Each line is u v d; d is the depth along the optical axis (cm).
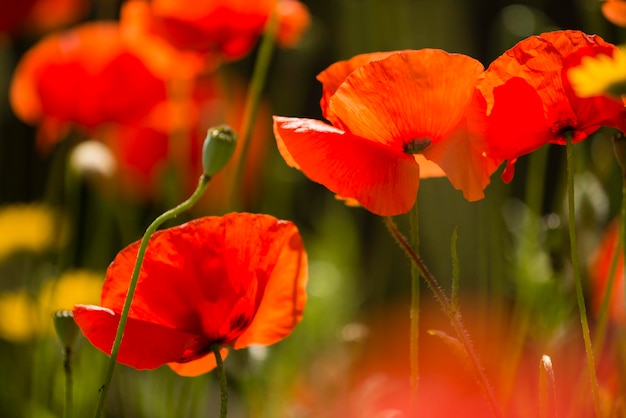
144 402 134
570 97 97
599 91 93
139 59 151
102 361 130
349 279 161
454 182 96
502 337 129
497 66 97
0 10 167
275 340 101
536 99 97
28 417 138
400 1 164
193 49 135
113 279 99
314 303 151
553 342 118
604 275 117
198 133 163
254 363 127
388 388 127
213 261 99
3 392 148
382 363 140
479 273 154
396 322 154
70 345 103
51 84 151
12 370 149
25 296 144
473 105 97
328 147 97
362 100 97
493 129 97
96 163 142
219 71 166
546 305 122
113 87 151
